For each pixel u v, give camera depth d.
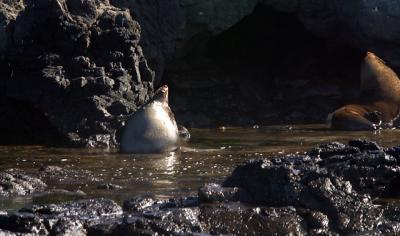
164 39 82.56
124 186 44.38
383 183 36.84
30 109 66.19
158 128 61.19
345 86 94.06
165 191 42.34
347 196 34.88
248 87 91.81
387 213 34.16
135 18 80.31
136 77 71.38
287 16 94.12
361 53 95.06
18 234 30.56
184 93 89.00
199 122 85.94
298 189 34.91
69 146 64.44
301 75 93.81
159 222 32.03
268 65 94.94
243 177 36.34
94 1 70.75
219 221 32.69
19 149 62.28
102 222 32.56
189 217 32.62
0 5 71.69
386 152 39.12
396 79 84.75
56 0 68.00
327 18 90.25
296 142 66.00
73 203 35.41
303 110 90.88
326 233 32.91
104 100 66.94
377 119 79.44
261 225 32.72
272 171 35.62
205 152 60.16
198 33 84.81
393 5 86.94
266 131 77.38
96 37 69.50
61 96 65.69
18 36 68.19
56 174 48.41
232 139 69.62
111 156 58.06
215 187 36.12
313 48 94.94
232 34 93.38
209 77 90.38
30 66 66.81
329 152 40.00
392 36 87.88
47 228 31.67
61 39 67.88
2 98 67.31
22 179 44.31
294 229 32.72
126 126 61.81
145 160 55.56
